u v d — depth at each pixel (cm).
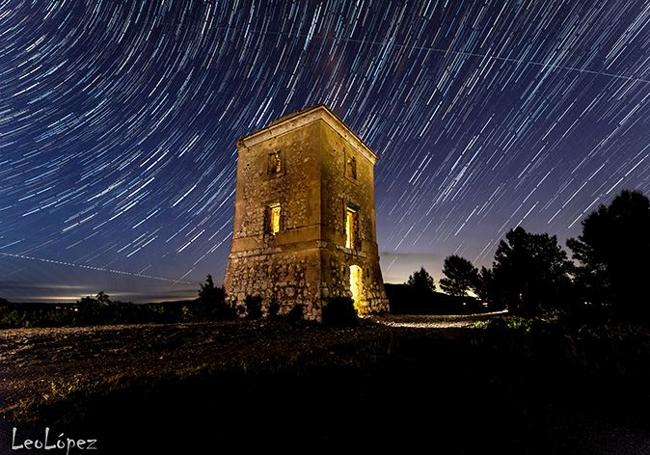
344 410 326
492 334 607
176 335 805
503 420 321
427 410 331
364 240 1488
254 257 1324
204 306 1238
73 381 452
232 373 433
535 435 297
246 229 1396
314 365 468
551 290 1124
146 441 273
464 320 1247
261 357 559
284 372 437
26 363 577
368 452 259
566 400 373
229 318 1212
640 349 484
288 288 1174
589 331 595
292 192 1288
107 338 753
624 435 300
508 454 265
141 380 414
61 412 333
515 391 389
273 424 298
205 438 276
